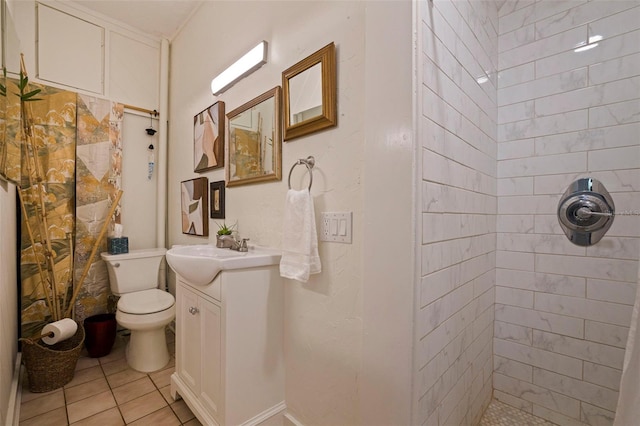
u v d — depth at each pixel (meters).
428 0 0.95
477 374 1.41
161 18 2.39
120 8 2.29
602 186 1.35
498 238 1.65
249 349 1.26
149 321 1.81
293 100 1.34
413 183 0.87
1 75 1.25
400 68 0.90
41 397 1.58
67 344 1.87
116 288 2.18
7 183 1.48
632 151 1.29
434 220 0.98
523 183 1.57
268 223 1.53
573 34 1.43
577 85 1.42
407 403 0.87
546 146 1.50
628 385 0.86
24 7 2.04
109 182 2.33
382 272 0.94
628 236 1.29
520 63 1.58
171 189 2.64
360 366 1.07
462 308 1.22
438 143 1.00
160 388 1.68
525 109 1.57
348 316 1.11
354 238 1.10
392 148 0.92
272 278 1.34
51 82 2.14
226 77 1.78
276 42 1.48
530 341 1.54
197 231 2.17
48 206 2.07
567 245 1.44
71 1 2.20
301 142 1.33
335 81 1.17
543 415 1.49
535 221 1.53
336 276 1.16
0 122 1.25
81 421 1.40
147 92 2.63
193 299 1.41
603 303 1.35
